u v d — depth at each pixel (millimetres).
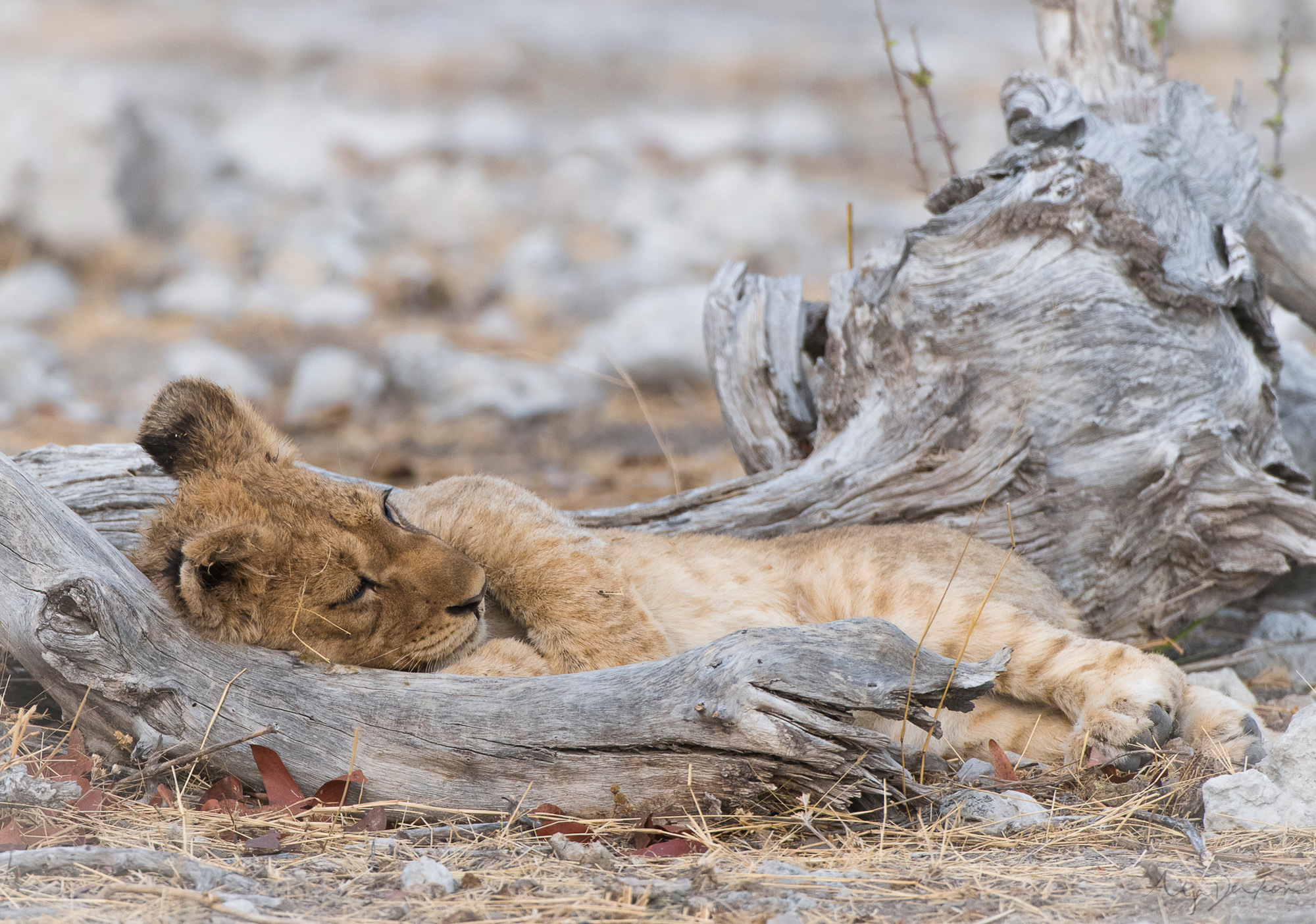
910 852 7496
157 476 11297
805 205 40156
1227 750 8633
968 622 9922
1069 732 9469
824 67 65438
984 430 11289
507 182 46969
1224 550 11180
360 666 8461
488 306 32312
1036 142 11953
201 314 30406
